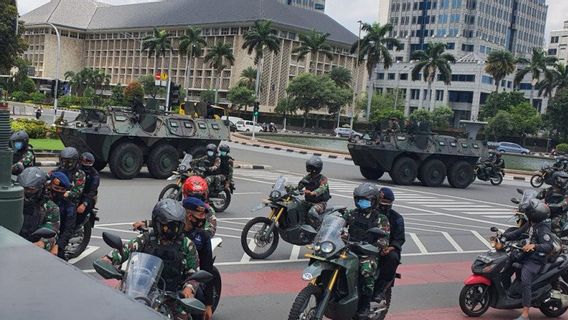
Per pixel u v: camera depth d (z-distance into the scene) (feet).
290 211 30.55
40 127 86.43
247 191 58.39
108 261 14.12
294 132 238.48
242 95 265.75
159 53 268.00
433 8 403.75
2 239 8.44
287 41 321.32
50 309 5.93
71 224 23.57
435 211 55.83
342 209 21.63
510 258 23.84
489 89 336.70
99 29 392.68
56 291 6.45
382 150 73.77
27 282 6.67
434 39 397.19
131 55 379.14
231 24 316.40
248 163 89.40
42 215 20.11
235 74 317.63
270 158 103.40
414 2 413.59
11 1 134.72
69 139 58.95
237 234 36.91
